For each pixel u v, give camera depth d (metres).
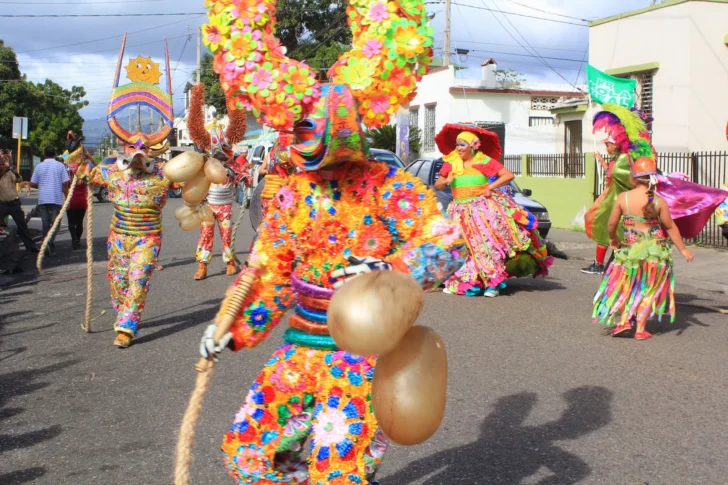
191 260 13.03
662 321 7.80
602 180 17.06
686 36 17.22
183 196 5.88
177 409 5.17
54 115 56.06
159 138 6.93
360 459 2.59
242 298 2.64
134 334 7.04
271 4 2.72
